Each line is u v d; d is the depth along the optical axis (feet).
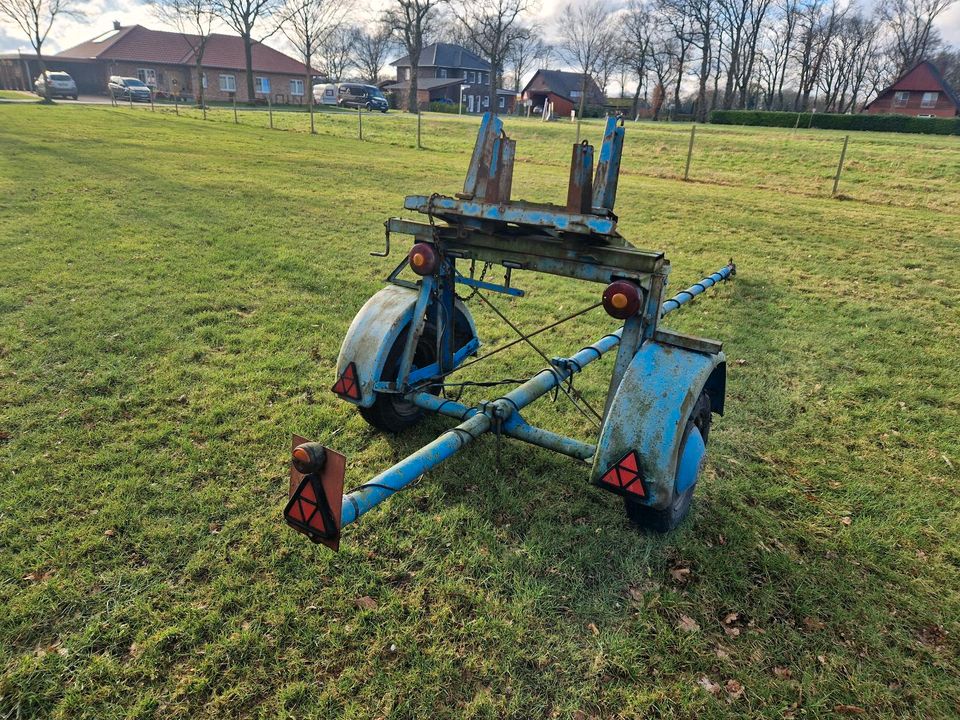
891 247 34.04
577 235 9.65
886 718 7.65
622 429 9.16
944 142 89.30
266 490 11.10
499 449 11.59
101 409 13.52
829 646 8.59
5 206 31.65
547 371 12.66
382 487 8.54
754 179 60.95
